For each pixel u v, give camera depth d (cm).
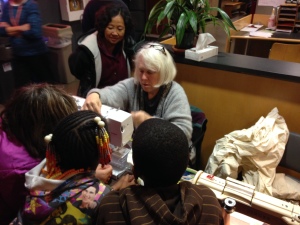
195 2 164
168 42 215
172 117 134
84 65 171
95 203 74
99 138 75
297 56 248
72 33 383
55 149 75
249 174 141
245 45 344
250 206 89
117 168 113
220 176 139
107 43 175
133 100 150
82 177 77
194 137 148
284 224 85
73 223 72
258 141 134
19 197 94
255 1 361
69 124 74
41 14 368
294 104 156
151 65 128
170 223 55
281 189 138
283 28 329
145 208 58
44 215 72
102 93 144
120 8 167
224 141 146
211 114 191
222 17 166
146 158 58
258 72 155
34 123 90
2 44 281
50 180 74
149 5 373
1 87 299
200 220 61
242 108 176
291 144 140
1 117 97
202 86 185
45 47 303
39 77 312
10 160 90
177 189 63
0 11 279
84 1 399
